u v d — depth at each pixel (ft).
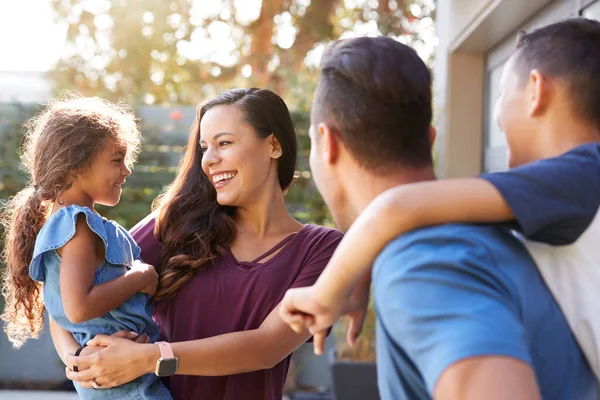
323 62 3.75
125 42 26.45
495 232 3.35
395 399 3.25
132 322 6.21
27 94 22.97
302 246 6.70
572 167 3.36
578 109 3.67
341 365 14.15
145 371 5.65
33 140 6.68
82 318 5.77
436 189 3.28
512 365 2.74
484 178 3.34
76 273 5.82
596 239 3.33
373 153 3.56
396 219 3.22
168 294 6.40
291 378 17.97
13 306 6.62
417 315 2.94
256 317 6.34
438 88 16.31
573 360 3.41
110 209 18.04
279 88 26.08
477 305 2.91
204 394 6.29
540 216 3.23
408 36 26.73
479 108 15.12
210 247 6.54
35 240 6.41
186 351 5.70
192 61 27.96
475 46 14.52
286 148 6.82
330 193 3.83
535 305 3.26
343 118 3.58
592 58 3.67
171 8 27.20
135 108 18.63
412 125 3.55
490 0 11.73
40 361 18.61
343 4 27.63
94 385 5.68
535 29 3.96
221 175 6.58
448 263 3.02
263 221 6.74
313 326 3.70
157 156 18.57
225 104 6.65
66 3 25.96
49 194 6.31
